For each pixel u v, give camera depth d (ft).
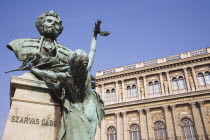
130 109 108.06
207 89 96.37
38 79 10.12
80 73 8.82
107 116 113.29
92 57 10.41
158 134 98.43
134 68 117.70
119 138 103.96
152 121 102.42
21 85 9.53
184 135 93.40
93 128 8.87
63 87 9.49
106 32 11.29
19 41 10.78
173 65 110.63
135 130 103.76
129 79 118.73
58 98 9.85
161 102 103.19
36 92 9.73
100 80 124.77
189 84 104.06
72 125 8.18
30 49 10.72
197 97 96.78
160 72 112.16
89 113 9.00
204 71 103.76
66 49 12.16
